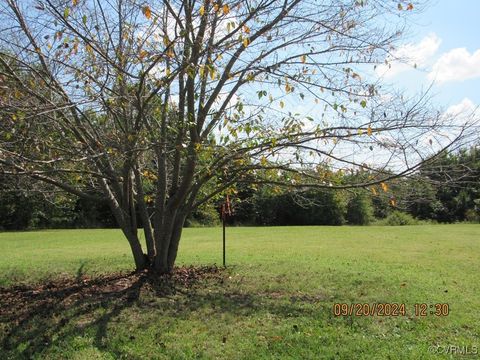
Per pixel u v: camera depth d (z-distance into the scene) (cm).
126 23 678
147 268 905
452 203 3139
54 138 686
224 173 784
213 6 606
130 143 696
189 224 2958
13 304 711
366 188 732
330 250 1422
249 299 722
